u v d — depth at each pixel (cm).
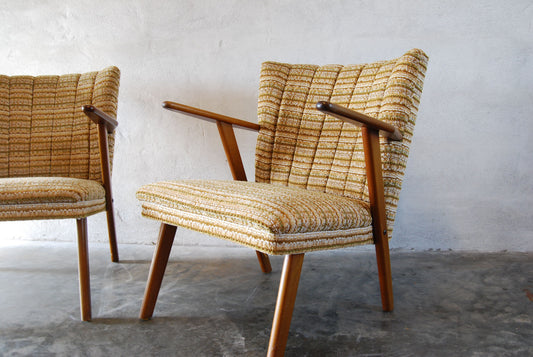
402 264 192
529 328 129
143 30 219
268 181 160
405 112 129
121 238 227
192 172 222
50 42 224
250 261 199
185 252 211
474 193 211
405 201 214
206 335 123
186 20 217
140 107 222
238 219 98
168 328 127
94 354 111
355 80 152
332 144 148
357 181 135
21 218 121
